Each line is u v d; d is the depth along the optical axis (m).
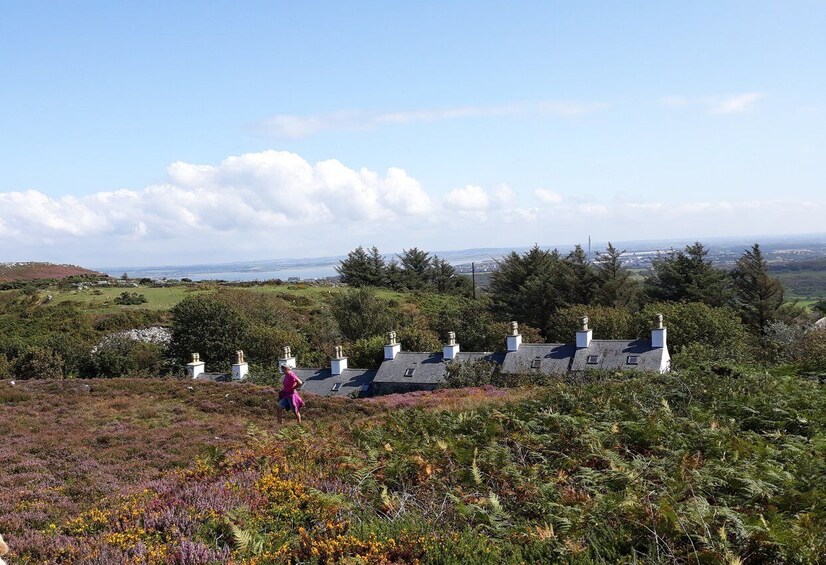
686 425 11.04
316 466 10.24
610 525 6.86
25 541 8.15
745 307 68.25
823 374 17.22
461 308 75.88
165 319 69.56
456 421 13.27
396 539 6.76
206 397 26.86
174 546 6.95
